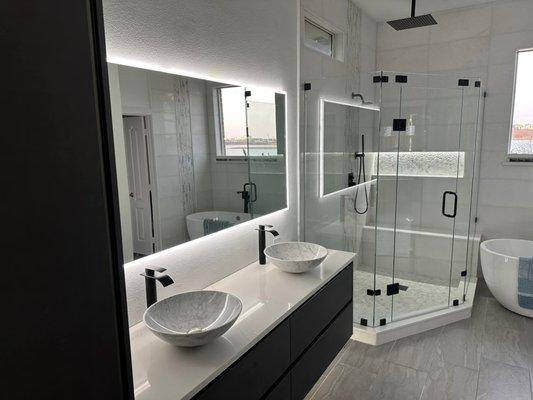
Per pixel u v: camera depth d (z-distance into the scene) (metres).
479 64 3.72
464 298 3.29
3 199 0.59
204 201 2.00
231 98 2.15
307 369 1.92
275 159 2.64
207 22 1.91
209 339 1.32
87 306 0.74
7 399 0.62
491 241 3.65
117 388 0.82
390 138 3.20
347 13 3.51
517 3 3.49
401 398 2.22
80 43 0.69
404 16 3.98
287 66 2.68
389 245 3.34
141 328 1.57
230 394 1.34
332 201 3.29
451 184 3.47
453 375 2.41
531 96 3.62
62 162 0.67
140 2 1.55
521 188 3.69
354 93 3.25
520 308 3.12
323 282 2.03
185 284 1.88
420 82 3.17
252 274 2.17
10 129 0.59
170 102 1.75
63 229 0.68
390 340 2.82
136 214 1.61
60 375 0.70
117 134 1.51
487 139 3.77
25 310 0.64
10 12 0.58
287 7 2.62
